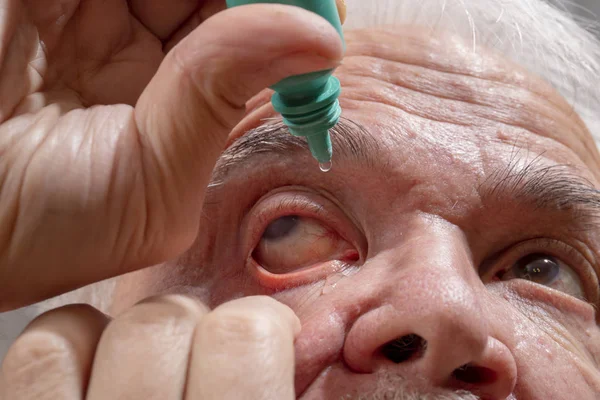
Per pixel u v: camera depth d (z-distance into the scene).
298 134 0.24
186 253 0.32
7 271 0.25
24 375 0.24
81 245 0.25
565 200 0.31
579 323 0.31
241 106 0.24
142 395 0.23
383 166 0.30
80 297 0.37
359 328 0.27
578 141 0.34
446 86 0.32
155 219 0.25
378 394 0.26
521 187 0.30
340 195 0.31
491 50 0.35
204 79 0.23
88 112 0.25
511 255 0.31
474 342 0.25
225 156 0.31
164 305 0.25
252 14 0.22
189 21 0.31
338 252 0.31
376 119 0.31
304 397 0.27
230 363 0.24
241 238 0.31
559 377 0.29
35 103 0.27
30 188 0.24
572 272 0.32
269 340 0.24
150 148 0.25
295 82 0.23
